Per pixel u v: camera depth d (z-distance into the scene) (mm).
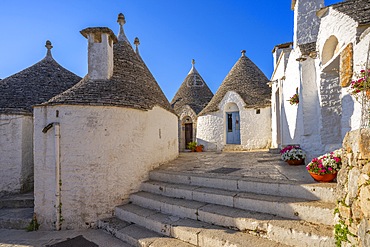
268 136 13672
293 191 3930
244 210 4023
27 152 7270
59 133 5215
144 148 6250
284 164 6613
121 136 5637
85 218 5172
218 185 4977
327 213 3205
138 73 7641
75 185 5184
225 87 15914
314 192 3691
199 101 18516
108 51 6355
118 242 4344
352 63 4219
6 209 6160
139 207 5273
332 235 2873
